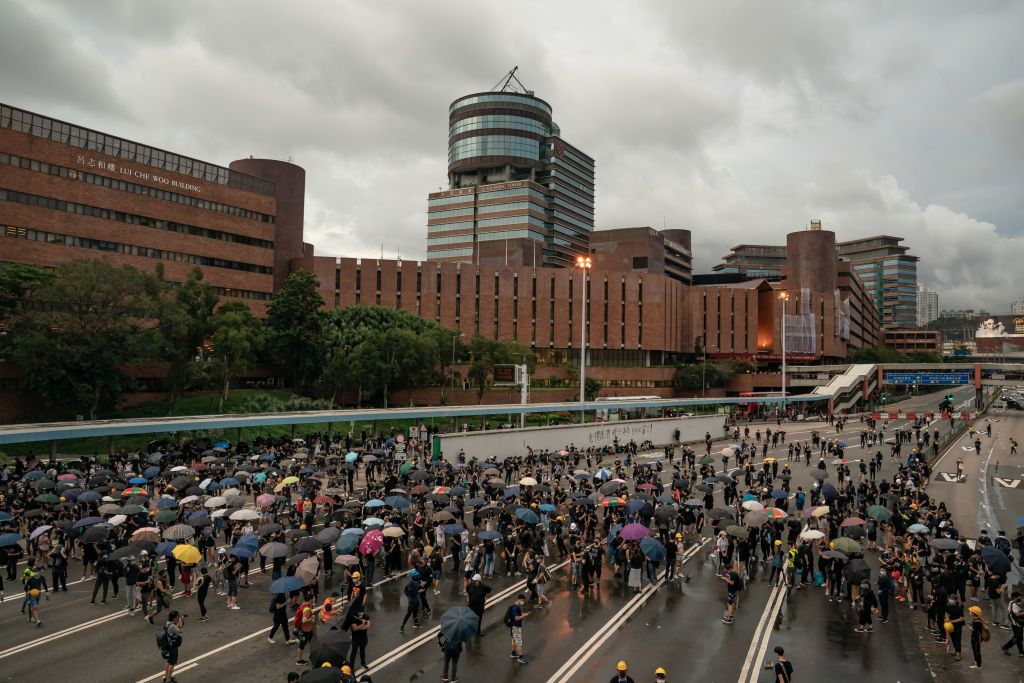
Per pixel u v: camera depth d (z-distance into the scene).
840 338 160.38
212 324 72.19
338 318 90.75
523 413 66.88
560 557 27.11
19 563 25.53
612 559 26.62
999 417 104.12
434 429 64.69
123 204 77.44
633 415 84.31
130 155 78.94
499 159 187.12
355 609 17.86
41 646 17.48
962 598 21.84
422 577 20.31
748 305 143.25
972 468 53.62
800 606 21.83
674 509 25.91
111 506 25.92
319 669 12.37
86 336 59.34
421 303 109.88
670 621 20.23
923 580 22.47
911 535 26.36
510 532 26.12
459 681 15.90
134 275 62.50
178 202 83.88
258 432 65.31
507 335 114.62
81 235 73.00
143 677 15.76
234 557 21.11
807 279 168.00
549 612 20.83
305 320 83.50
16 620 19.33
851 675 16.88
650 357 128.38
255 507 32.34
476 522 27.41
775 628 19.88
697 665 17.16
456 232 178.88
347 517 26.20
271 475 35.97
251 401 74.38
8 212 66.56
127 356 61.25
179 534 21.84
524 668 16.69
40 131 70.00
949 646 18.39
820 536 23.58
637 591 22.97
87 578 23.39
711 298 141.25
